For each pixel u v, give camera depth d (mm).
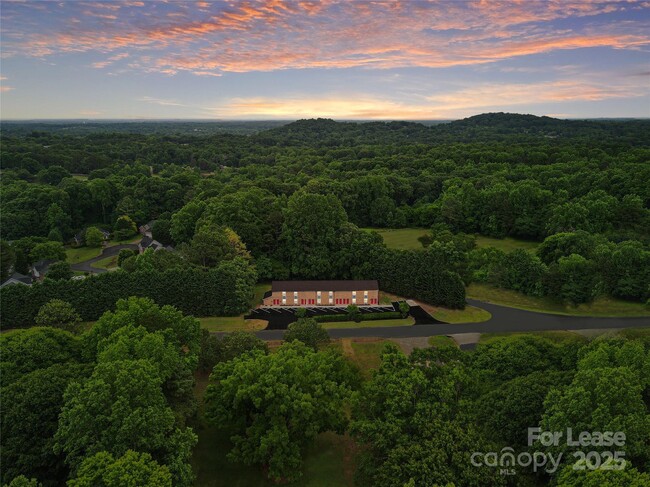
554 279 77562
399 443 32688
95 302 71750
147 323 46875
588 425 29469
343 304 79625
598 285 74625
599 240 90812
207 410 41562
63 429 32375
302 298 79312
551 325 70188
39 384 37188
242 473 39906
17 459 33562
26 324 70188
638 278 77000
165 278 74125
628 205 107250
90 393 32406
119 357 37875
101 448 31047
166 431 34875
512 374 44781
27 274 98375
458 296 75625
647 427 29078
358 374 47656
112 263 109000
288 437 37594
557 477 29297
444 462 29625
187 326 50031
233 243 87938
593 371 32594
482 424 36812
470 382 38062
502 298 81188
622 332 66000
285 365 41000
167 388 40844
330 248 93625
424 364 39500
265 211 100250
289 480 36781
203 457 41594
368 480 35438
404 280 82688
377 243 93312
